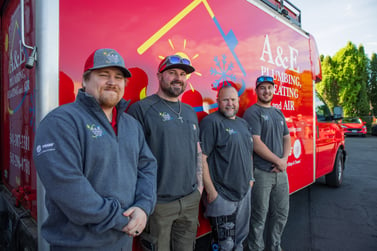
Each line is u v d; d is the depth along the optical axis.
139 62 1.69
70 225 1.11
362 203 4.26
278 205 2.50
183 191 1.69
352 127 16.66
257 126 2.40
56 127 1.09
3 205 2.16
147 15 1.73
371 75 23.50
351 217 3.69
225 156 2.05
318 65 4.10
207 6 2.16
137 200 1.29
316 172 4.05
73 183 1.04
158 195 1.62
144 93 1.72
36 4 1.35
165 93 1.73
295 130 3.38
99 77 1.25
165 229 1.65
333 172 4.96
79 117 1.16
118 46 1.58
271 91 2.48
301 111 3.54
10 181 2.15
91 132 1.16
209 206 2.08
